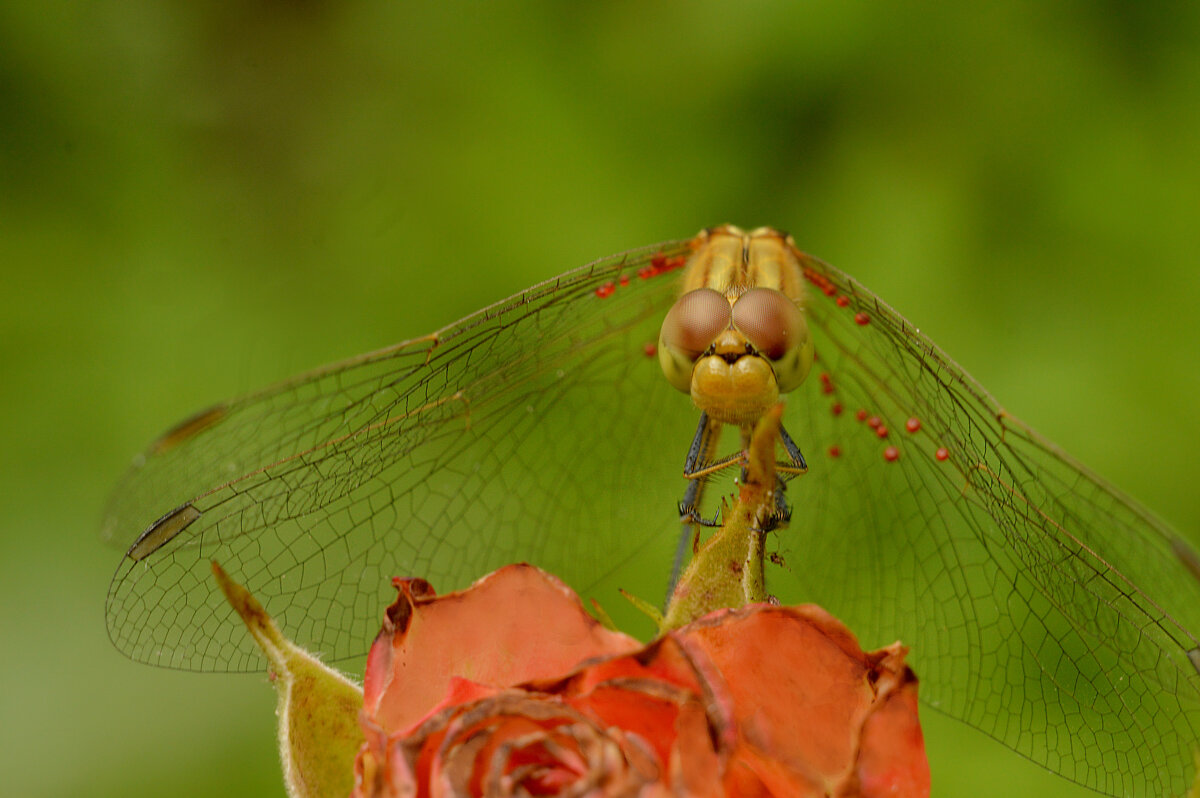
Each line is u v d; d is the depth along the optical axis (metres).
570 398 0.26
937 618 0.25
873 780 0.22
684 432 0.26
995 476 0.25
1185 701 0.24
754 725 0.22
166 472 0.24
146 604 0.24
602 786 0.20
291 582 0.25
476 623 0.23
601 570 0.26
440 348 0.25
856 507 0.26
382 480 0.25
